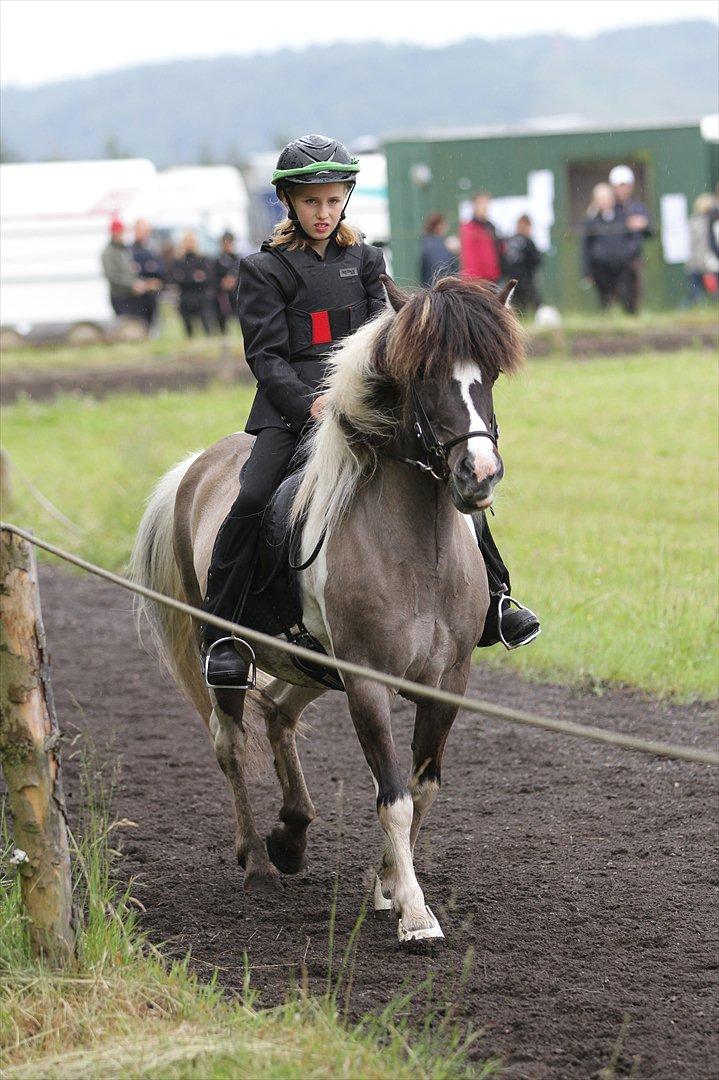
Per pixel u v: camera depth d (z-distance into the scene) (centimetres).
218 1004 689
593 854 953
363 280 864
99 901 784
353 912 855
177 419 2947
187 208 4591
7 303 3991
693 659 1391
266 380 833
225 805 1096
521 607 888
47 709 717
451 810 1062
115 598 1923
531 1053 661
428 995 703
